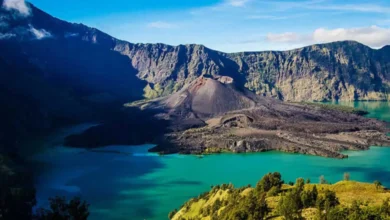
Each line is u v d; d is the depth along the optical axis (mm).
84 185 194750
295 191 98125
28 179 189375
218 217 108812
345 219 79312
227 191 131625
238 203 107312
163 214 153875
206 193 152750
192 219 123875
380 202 92562
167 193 182125
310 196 93938
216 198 134750
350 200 95188
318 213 85312
